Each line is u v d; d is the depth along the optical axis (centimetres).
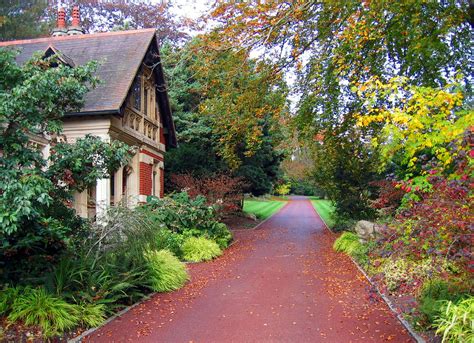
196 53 1237
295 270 1150
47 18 2867
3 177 544
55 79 619
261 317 711
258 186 2569
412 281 573
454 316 484
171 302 808
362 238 1334
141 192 1588
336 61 1193
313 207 4462
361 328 648
